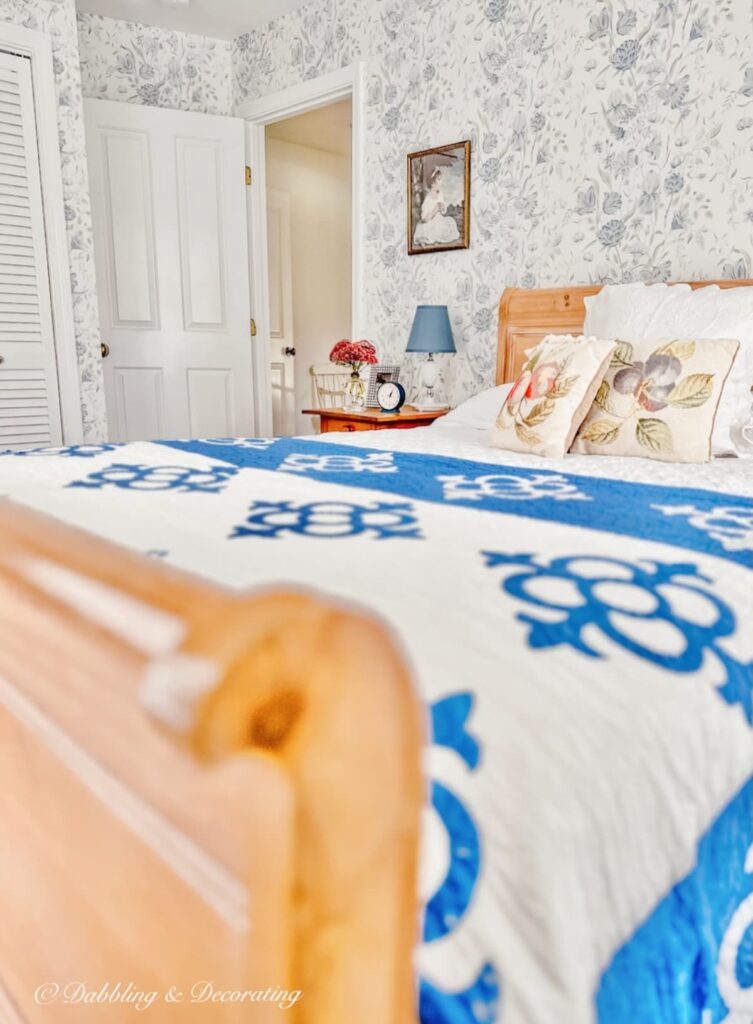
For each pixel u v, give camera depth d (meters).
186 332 3.84
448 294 3.13
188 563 0.83
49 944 0.57
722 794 0.65
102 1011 0.51
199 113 3.79
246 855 0.35
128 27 3.68
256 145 4.02
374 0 3.19
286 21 3.64
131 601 0.35
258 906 0.34
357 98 3.32
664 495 1.30
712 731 0.65
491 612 0.70
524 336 2.79
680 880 0.60
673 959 0.58
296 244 5.44
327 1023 0.35
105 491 1.28
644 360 1.81
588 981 0.49
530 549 0.91
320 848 0.33
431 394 3.19
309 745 0.32
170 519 1.07
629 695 0.61
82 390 3.27
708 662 0.69
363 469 1.58
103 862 0.47
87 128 3.44
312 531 1.00
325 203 5.60
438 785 0.50
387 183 3.30
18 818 0.58
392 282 3.37
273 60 3.76
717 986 0.66
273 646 0.31
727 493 1.35
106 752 0.42
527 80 2.71
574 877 0.51
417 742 0.34
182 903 0.40
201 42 3.91
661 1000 0.56
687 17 2.27
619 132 2.48
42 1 2.92
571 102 2.59
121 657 0.34
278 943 0.34
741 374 1.86
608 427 1.82
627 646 0.67
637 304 2.12
